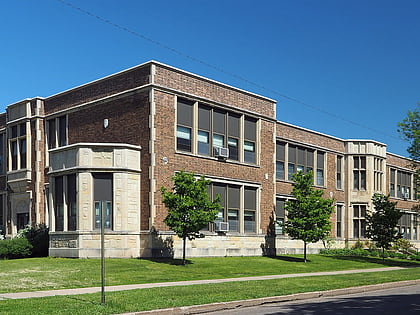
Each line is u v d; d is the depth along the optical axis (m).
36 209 31.97
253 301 14.46
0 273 19.94
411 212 50.19
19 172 33.34
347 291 17.83
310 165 39.22
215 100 29.27
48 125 32.34
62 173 26.41
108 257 24.92
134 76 27.16
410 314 12.56
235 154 30.56
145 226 25.58
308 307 13.92
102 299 12.73
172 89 26.86
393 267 29.80
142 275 20.23
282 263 27.81
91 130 29.05
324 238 30.09
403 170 49.56
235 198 30.30
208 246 28.06
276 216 35.12
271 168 32.72
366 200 42.00
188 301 13.59
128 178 25.52
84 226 25.16
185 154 27.23
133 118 26.80
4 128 35.34
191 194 23.78
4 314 11.10
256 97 32.19
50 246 26.86
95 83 29.31
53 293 15.08
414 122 35.34
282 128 36.31
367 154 42.47
